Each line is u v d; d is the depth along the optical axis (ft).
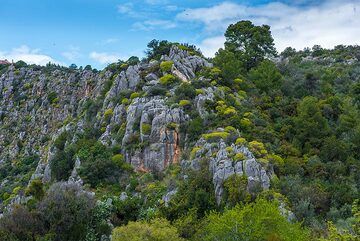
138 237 141.59
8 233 165.27
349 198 178.70
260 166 181.27
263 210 140.36
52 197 179.22
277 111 251.60
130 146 224.94
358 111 262.88
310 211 169.58
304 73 325.83
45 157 300.40
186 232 155.74
